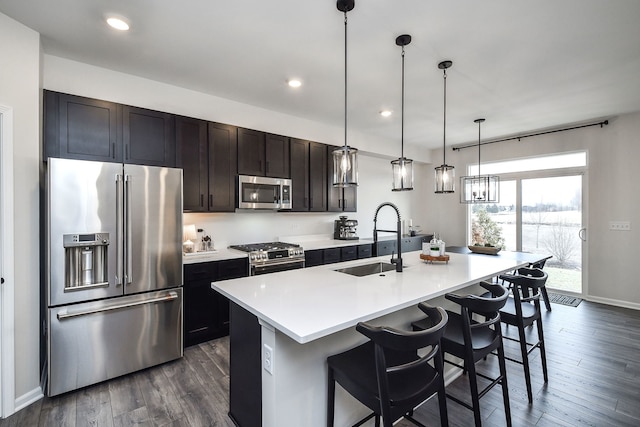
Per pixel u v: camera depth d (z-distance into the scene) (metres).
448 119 4.28
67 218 2.13
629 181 4.11
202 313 2.99
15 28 2.04
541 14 1.99
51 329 2.09
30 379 2.09
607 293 4.30
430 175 6.48
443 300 2.37
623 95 3.40
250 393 1.67
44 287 2.29
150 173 2.51
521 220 5.16
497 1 1.87
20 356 2.04
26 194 2.08
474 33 2.22
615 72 2.84
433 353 1.35
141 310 2.47
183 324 2.79
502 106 3.75
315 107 3.80
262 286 1.90
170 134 3.00
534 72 2.84
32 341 2.10
